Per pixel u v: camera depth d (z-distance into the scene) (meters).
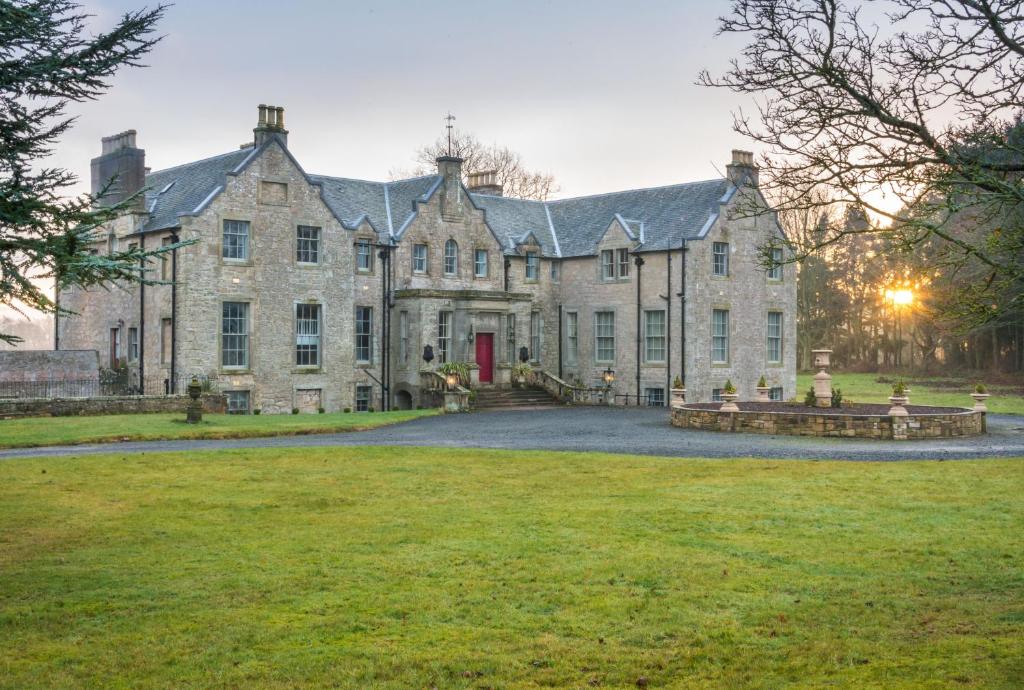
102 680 9.53
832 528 15.73
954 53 9.98
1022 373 66.00
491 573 13.09
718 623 11.09
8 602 11.87
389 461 23.12
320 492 18.94
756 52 10.84
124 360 41.66
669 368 45.91
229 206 39.16
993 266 9.89
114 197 40.44
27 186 10.31
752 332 48.34
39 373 37.69
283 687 9.38
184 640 10.59
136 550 14.29
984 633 10.55
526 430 32.25
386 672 9.72
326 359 42.19
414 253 45.56
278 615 11.39
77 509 17.14
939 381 65.19
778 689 9.15
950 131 10.19
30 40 10.51
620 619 11.25
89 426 29.17
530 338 49.41
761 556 13.96
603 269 48.81
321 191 42.00
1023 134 10.16
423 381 43.22
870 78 10.34
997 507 17.34
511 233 50.72
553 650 10.30
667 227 47.41
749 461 23.52
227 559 13.78
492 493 18.94
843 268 78.81
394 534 15.32
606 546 14.52
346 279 42.81
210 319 38.72
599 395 47.00
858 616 11.27
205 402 35.62
